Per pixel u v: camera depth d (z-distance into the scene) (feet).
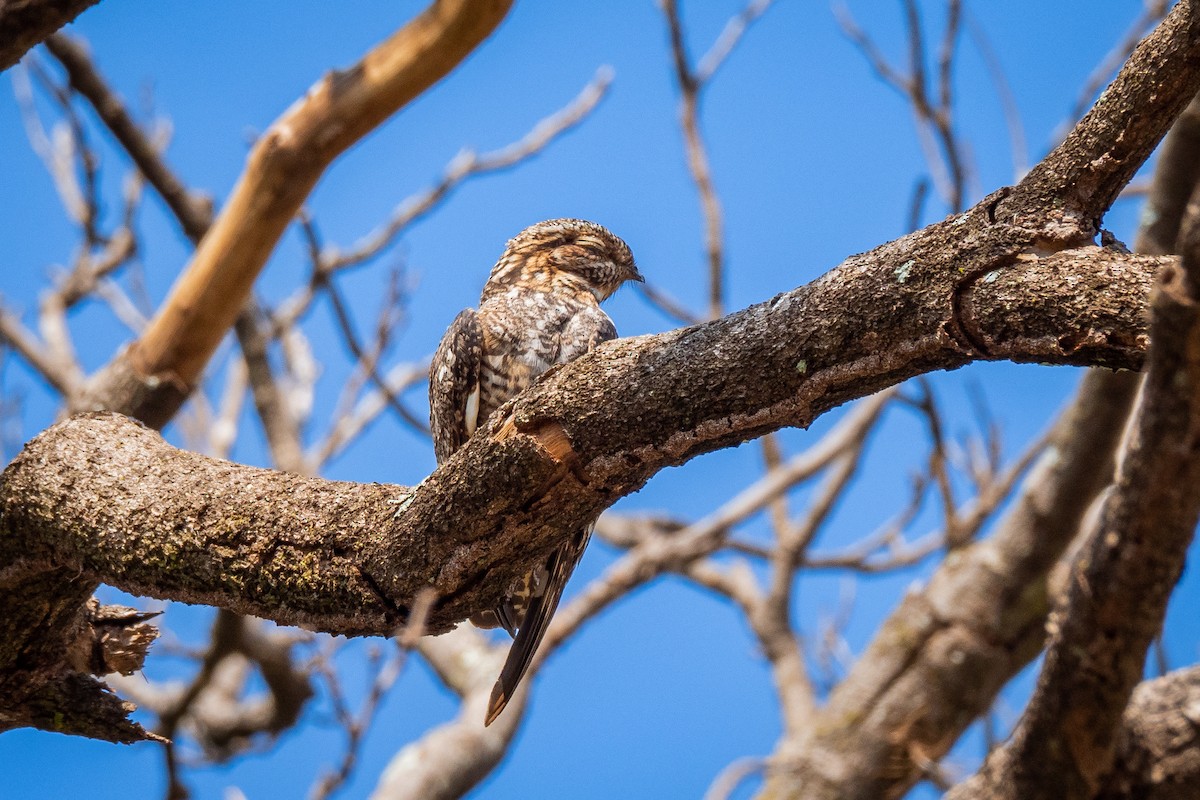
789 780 41.01
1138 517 19.27
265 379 43.16
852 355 16.21
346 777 37.55
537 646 26.68
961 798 27.35
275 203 28.76
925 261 15.69
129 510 20.88
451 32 26.76
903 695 41.27
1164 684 26.89
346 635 20.42
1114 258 14.67
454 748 42.47
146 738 23.73
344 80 28.02
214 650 43.14
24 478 21.80
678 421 17.38
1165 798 25.41
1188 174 33.35
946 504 42.80
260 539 20.13
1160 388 14.67
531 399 18.15
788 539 49.85
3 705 23.02
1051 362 15.11
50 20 23.02
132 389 30.40
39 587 22.08
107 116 37.35
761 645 49.29
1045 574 41.16
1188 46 14.34
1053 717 24.70
